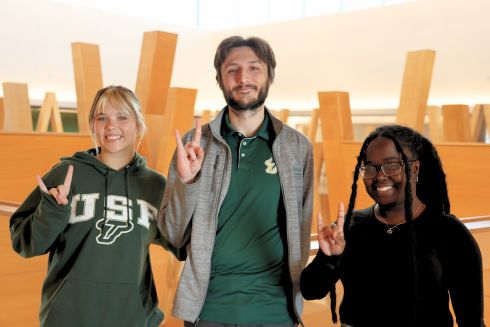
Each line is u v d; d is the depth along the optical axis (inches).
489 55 376.5
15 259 109.2
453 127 229.5
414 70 166.9
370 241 60.2
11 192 153.6
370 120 460.1
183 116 151.1
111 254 70.8
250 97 71.6
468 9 383.6
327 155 210.8
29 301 110.7
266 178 71.1
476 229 98.9
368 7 446.0
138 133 76.3
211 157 72.1
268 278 69.6
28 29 425.1
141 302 72.2
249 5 536.1
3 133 152.3
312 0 502.6
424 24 408.2
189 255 70.2
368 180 60.4
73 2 458.9
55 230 67.9
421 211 59.1
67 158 73.9
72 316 69.4
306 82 488.7
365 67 447.5
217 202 70.2
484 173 167.0
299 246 70.6
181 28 519.5
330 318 91.8
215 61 74.1
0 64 415.5
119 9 486.0
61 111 451.5
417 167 59.2
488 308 100.7
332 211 209.0
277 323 69.4
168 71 160.9
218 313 68.5
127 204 72.8
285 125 73.8
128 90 74.9
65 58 445.7
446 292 56.8
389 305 57.7
